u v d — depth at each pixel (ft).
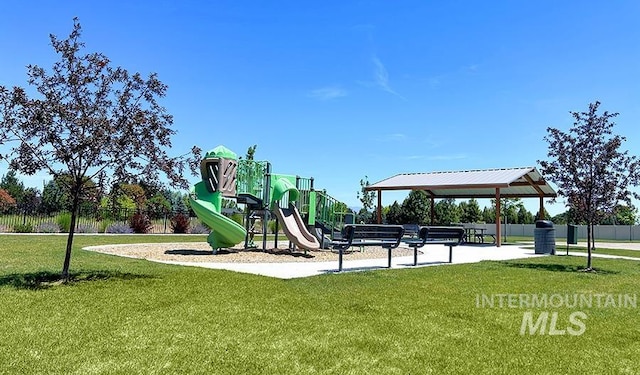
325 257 41.34
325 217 49.60
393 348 13.03
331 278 25.99
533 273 31.63
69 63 22.17
